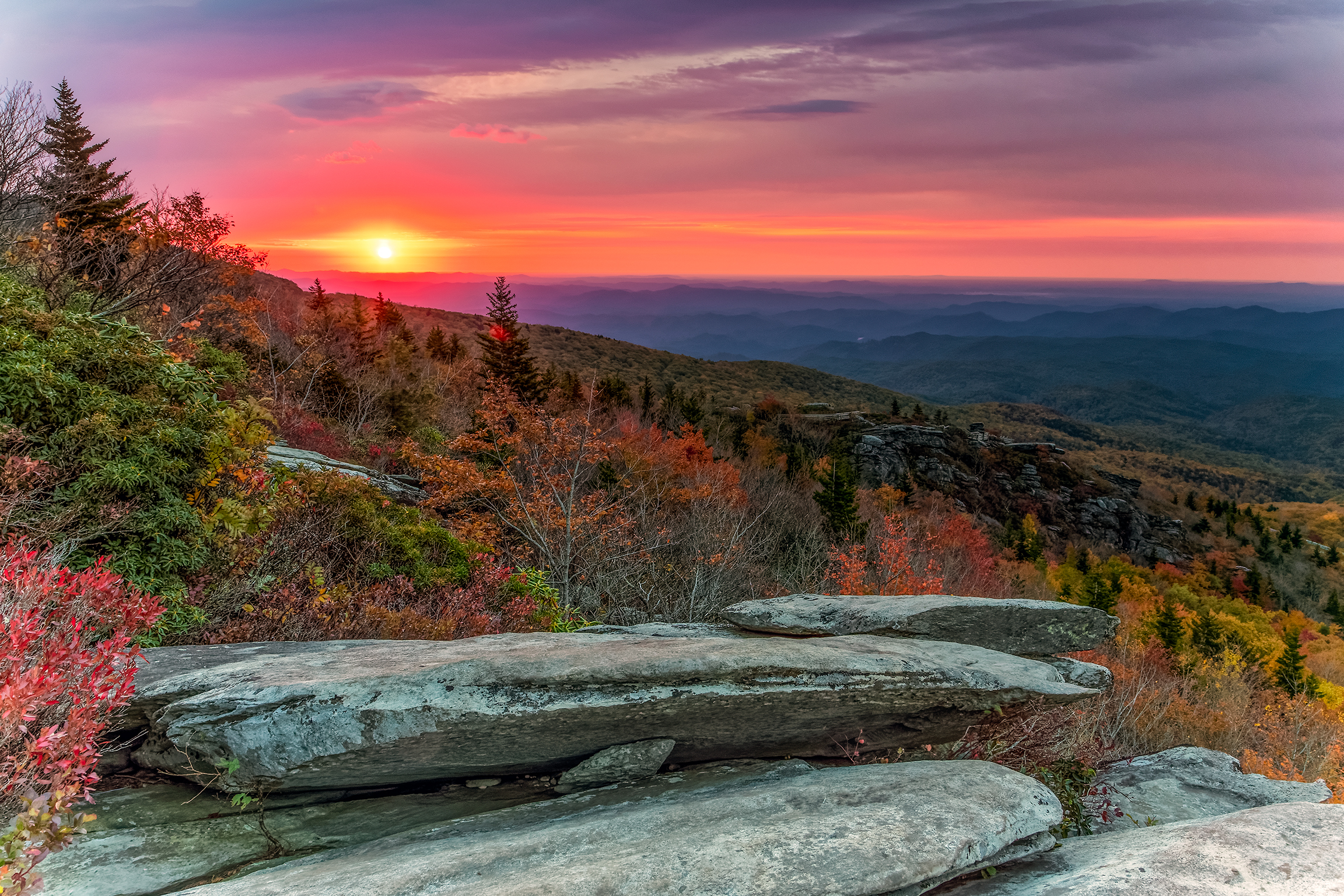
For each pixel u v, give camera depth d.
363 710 4.67
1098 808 7.25
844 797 4.48
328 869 3.89
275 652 6.15
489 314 33.81
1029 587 38.72
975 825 4.09
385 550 12.47
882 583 21.11
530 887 3.30
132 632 4.46
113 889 3.86
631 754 5.36
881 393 146.38
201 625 7.99
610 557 17.97
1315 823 3.81
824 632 7.59
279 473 11.52
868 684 5.48
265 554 9.76
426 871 3.67
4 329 7.81
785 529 26.94
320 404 25.64
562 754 5.27
